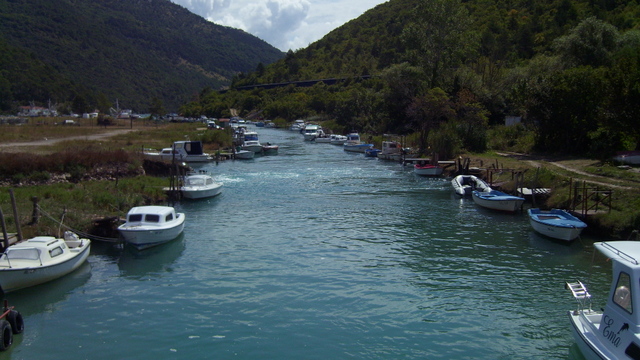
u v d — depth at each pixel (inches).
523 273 792.9
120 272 813.2
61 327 620.7
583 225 939.3
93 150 1605.6
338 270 808.9
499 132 2311.8
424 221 1135.6
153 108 6082.7
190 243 968.9
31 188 1195.9
